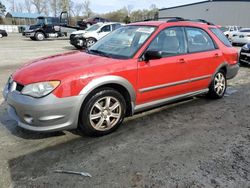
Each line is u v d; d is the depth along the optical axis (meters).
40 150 3.21
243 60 9.31
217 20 38.81
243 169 2.86
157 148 3.29
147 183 2.61
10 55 12.23
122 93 3.73
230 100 5.31
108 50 4.12
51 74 3.16
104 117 3.55
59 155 3.10
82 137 3.56
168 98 4.30
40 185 2.56
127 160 3.01
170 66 4.09
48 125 3.11
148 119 4.21
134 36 4.14
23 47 16.36
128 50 3.90
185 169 2.85
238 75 7.92
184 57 4.32
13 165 2.89
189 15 44.31
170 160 3.02
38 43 19.78
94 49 4.30
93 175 2.73
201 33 4.80
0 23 60.72
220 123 4.11
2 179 2.64
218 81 5.22
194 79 4.59
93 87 3.28
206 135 3.67
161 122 4.10
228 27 23.78
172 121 4.15
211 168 2.87
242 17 35.44
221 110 4.70
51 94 3.04
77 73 3.20
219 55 5.00
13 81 3.34
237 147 3.34
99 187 2.55
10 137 3.52
